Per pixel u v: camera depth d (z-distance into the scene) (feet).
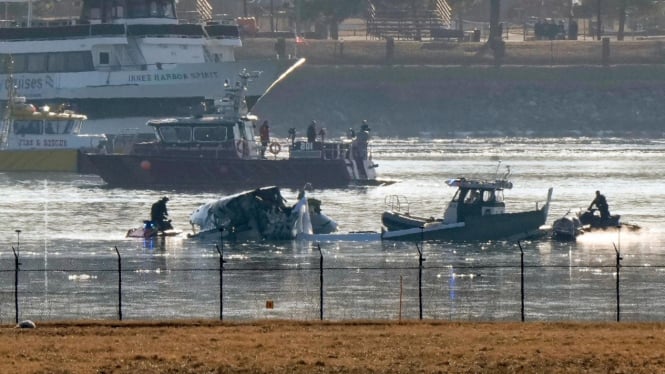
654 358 552.00
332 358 557.33
